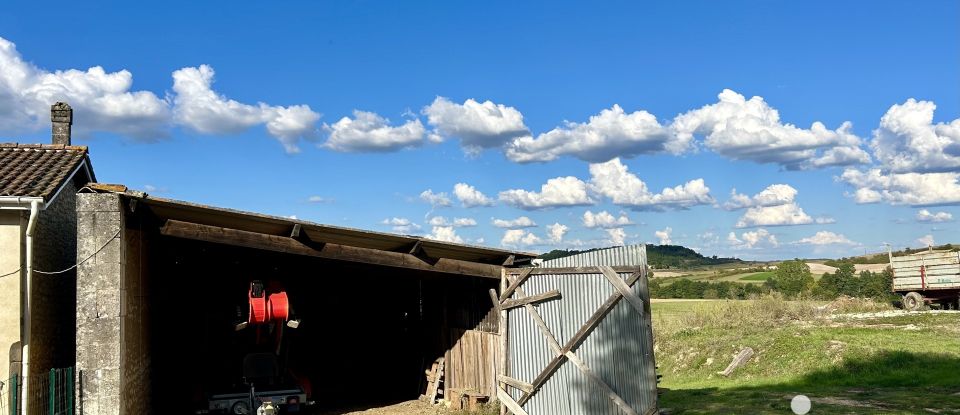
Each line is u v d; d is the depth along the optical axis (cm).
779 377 1466
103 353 903
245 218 1022
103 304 910
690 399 1212
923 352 1396
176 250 1423
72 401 877
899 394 1105
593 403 916
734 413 1009
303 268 1636
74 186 1245
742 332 1942
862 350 1459
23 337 929
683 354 1886
